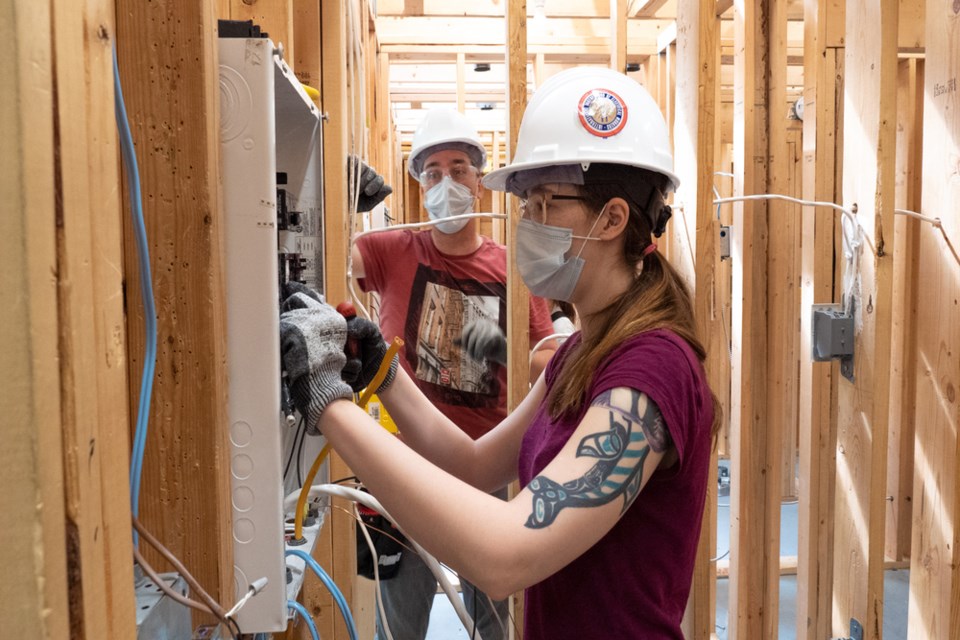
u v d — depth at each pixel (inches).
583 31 138.8
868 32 68.9
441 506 31.0
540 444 40.3
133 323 28.8
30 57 13.8
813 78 97.3
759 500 102.7
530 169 39.9
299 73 63.0
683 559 36.9
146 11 27.6
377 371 43.9
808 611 100.4
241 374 31.5
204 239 28.5
